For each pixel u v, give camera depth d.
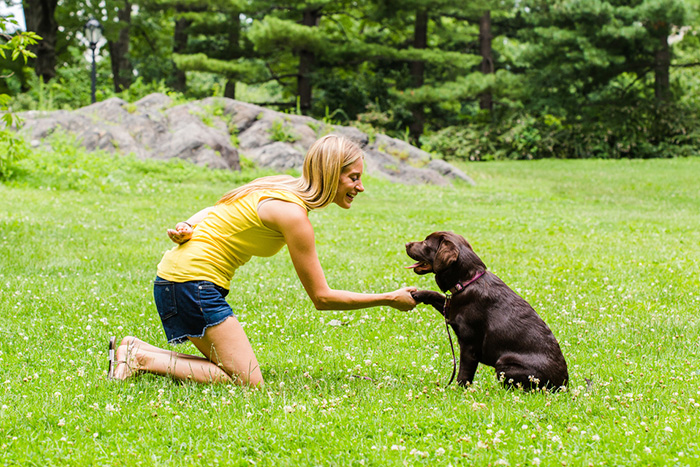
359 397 3.74
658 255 9.53
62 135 17.81
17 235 9.29
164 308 3.89
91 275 7.26
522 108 34.91
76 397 3.59
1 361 4.33
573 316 5.98
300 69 33.12
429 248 4.10
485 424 3.29
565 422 3.35
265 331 5.44
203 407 3.51
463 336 4.00
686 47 37.06
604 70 32.59
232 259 3.91
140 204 13.78
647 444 3.05
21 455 2.89
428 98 32.91
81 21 32.94
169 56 39.03
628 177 24.62
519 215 14.67
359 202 16.66
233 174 18.28
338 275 7.79
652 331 5.49
